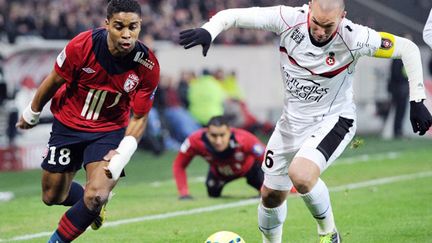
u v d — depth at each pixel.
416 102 17.69
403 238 22.86
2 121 50.38
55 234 17.48
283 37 17.62
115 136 18.86
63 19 56.94
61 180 19.56
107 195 17.48
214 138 30.78
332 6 16.41
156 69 18.00
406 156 48.19
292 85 17.97
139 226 25.92
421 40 71.88
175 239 23.53
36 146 47.72
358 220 26.08
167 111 56.78
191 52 61.12
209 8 71.56
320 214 17.70
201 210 29.30
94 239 23.64
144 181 40.25
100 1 63.31
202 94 57.41
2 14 54.41
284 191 18.75
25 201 32.06
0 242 23.38
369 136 62.66
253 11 17.67
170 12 67.94
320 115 18.02
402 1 73.50
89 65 17.86
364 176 38.97
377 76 64.38
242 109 59.72
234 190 35.59
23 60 51.19
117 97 18.41
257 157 31.33
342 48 17.30
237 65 63.03
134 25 17.06
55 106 19.14
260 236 23.75
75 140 18.88
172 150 55.81
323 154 17.36
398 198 30.92
